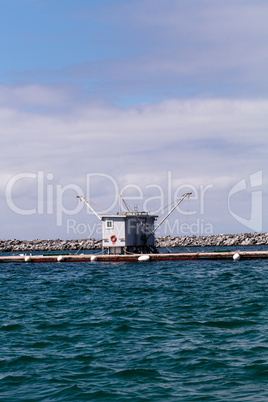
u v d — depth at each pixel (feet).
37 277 153.89
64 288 121.08
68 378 47.85
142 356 54.65
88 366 51.55
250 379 45.83
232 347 57.06
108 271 164.66
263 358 51.93
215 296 97.81
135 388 44.42
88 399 42.06
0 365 52.75
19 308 90.38
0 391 44.57
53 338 64.59
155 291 109.29
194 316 76.74
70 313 82.84
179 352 55.67
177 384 45.21
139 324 71.67
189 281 127.24
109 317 77.71
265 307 81.51
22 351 58.23
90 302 95.30
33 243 515.91
